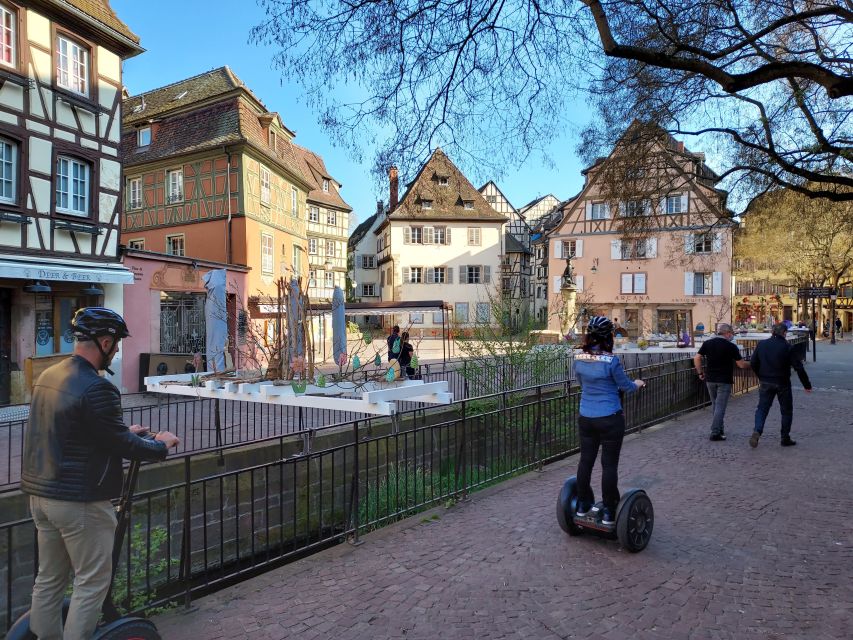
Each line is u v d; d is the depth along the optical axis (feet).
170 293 56.29
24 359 42.37
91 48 47.52
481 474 21.98
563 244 148.05
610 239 142.31
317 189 142.20
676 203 130.72
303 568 14.51
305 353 23.84
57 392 8.33
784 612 11.75
